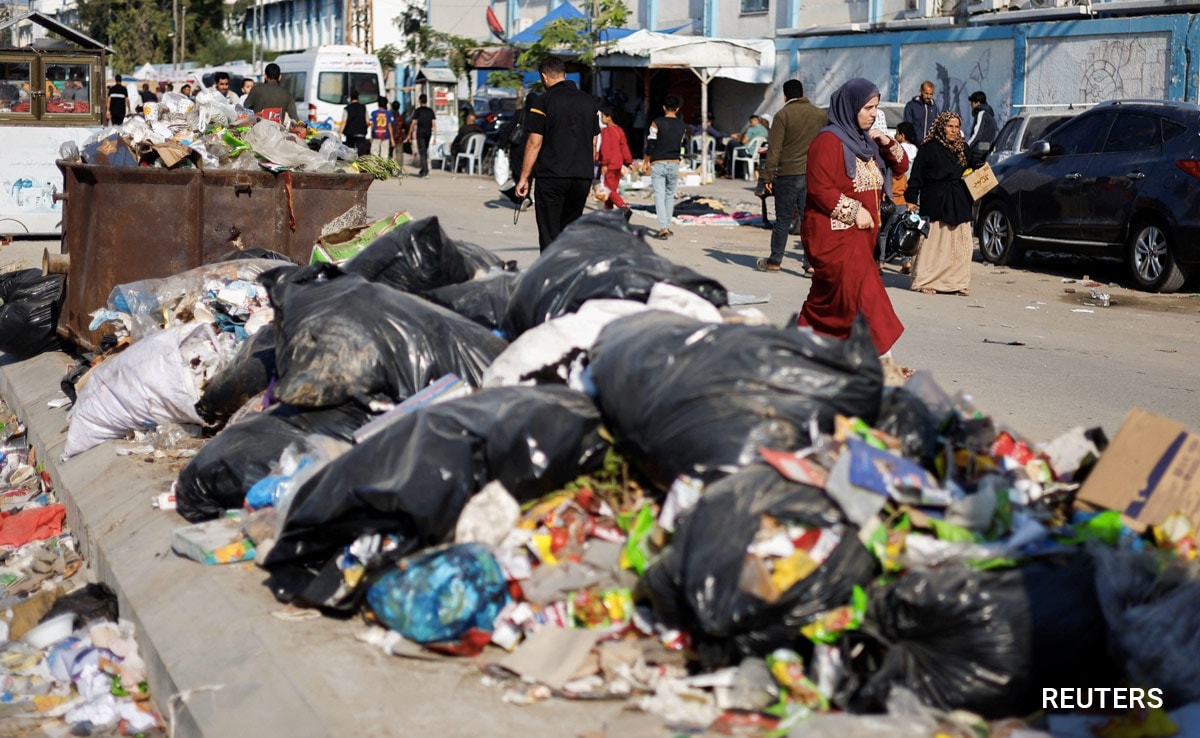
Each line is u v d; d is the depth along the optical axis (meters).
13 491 7.23
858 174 6.67
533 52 25.22
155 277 8.34
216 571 4.57
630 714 3.27
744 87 27.92
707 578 3.24
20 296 9.19
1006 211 14.46
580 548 3.85
